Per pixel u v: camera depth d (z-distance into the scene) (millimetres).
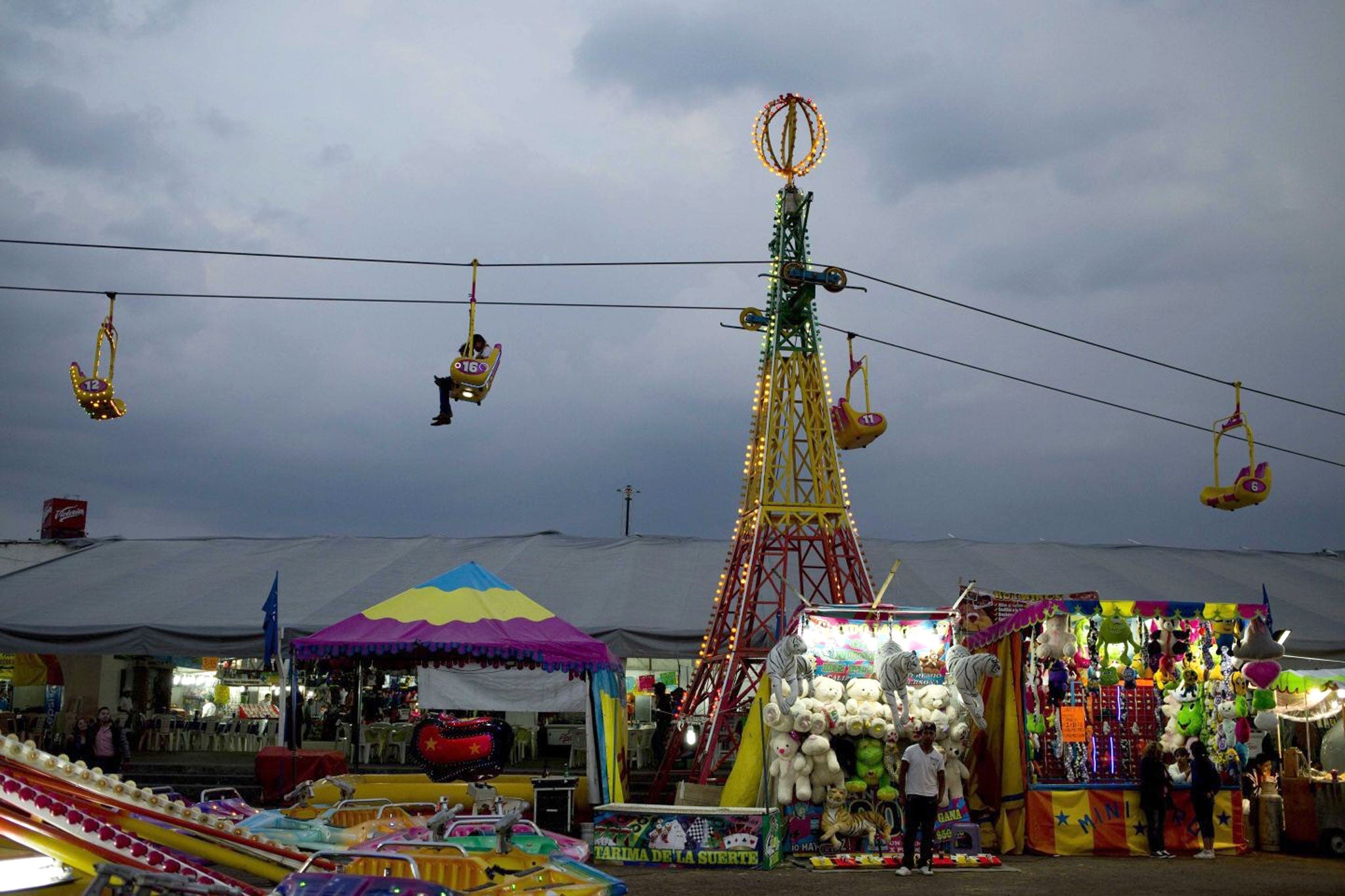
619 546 30312
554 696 25750
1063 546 31359
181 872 7273
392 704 29531
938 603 25656
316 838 12023
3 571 30500
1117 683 16594
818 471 21312
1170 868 14914
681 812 15203
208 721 28031
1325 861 15867
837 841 15297
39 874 7016
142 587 26297
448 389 15039
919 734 15023
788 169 22391
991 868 14797
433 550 29859
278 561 28750
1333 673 19109
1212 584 28141
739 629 19719
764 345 22156
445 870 9664
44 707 27797
